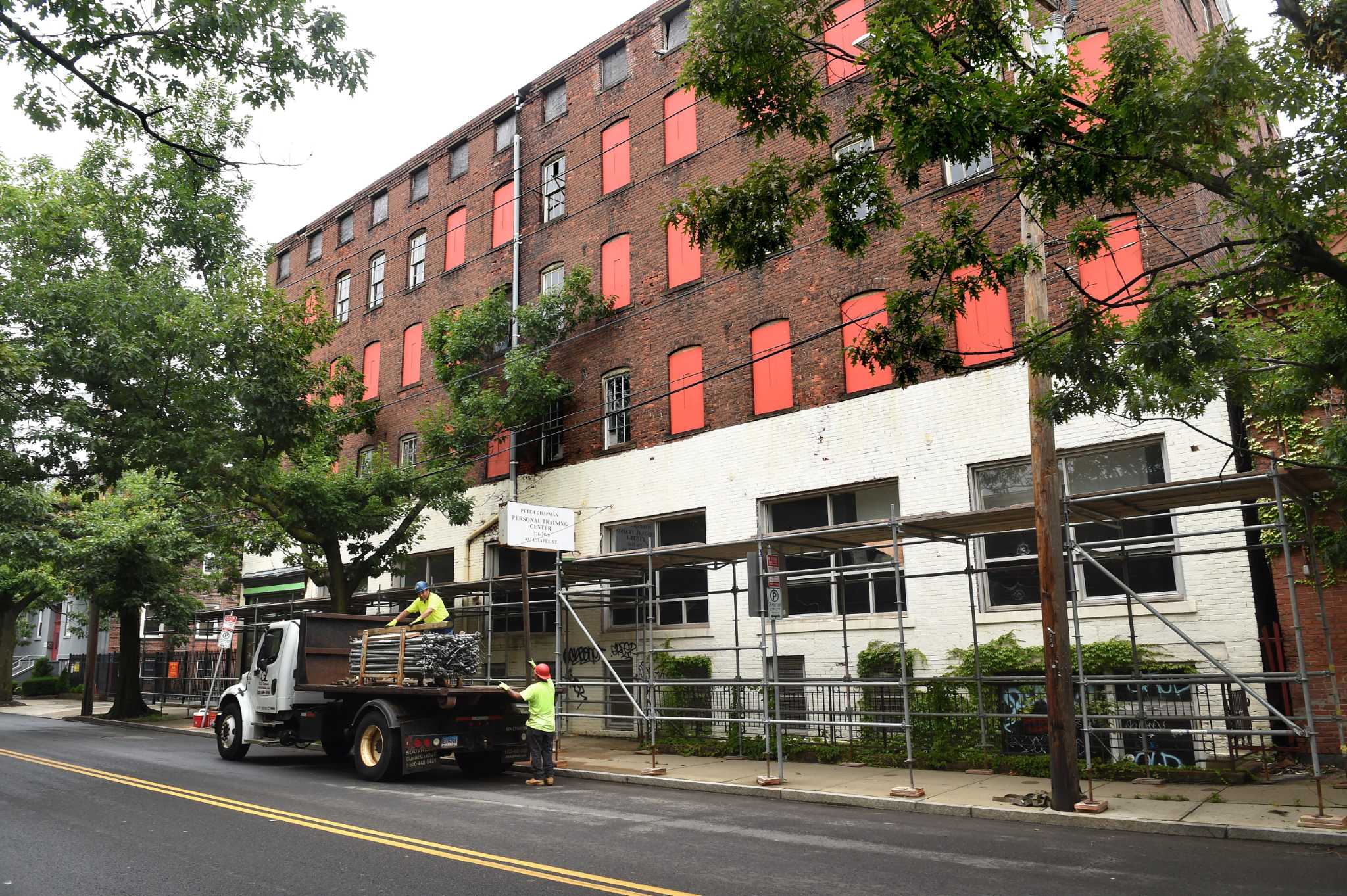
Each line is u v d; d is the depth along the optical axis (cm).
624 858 812
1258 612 1288
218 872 760
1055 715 1032
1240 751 1248
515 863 788
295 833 932
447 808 1100
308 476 2069
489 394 2208
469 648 1373
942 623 1555
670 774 1372
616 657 2008
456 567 2478
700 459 1950
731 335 1950
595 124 2350
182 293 1919
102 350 1756
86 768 1501
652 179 2175
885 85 862
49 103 1037
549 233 2409
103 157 2017
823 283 1820
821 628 1698
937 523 1243
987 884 713
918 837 914
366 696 1466
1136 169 834
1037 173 835
